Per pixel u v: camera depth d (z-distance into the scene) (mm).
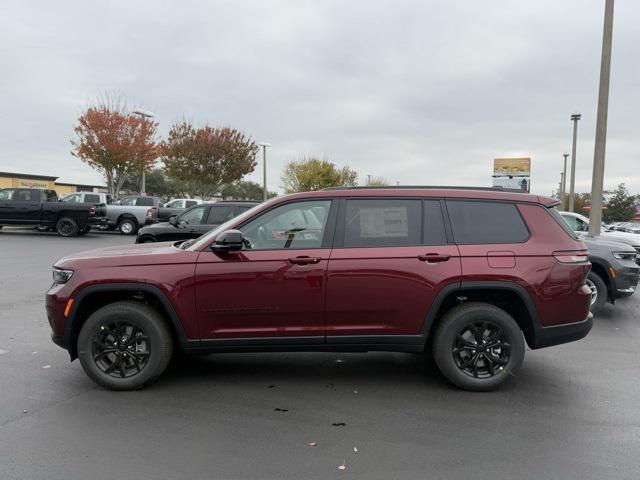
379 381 4906
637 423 3988
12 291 9383
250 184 66000
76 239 21062
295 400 4414
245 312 4496
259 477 3146
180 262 4488
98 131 30312
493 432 3807
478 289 4539
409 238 4590
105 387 4586
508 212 4699
